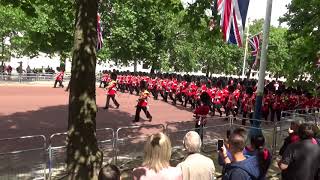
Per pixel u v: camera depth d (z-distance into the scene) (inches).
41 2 488.1
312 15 664.4
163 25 1461.6
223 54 1822.1
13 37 1379.2
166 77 1052.5
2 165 307.4
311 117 599.2
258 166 170.2
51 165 334.6
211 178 177.6
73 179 283.1
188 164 174.9
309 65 679.1
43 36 1296.8
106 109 760.3
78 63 283.9
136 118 641.6
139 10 1354.6
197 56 1722.4
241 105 787.4
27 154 320.5
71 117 286.8
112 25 1362.0
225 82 1138.7
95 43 290.4
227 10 449.4
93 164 286.7
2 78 1264.8
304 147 216.4
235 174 167.6
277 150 464.8
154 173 163.2
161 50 1505.9
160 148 164.7
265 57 495.8
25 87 1140.5
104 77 1217.4
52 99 866.8
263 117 755.4
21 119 602.9
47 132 513.3
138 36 1403.8
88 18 284.4
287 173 220.1
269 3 489.7
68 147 287.3
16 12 1246.9
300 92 823.7
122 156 390.0
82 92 283.9
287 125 496.4
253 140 202.1
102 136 453.7
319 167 215.6
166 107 870.4
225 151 208.5
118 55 1449.3
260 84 496.7
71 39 1286.9
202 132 461.1
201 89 795.4
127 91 1171.3
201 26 487.2
